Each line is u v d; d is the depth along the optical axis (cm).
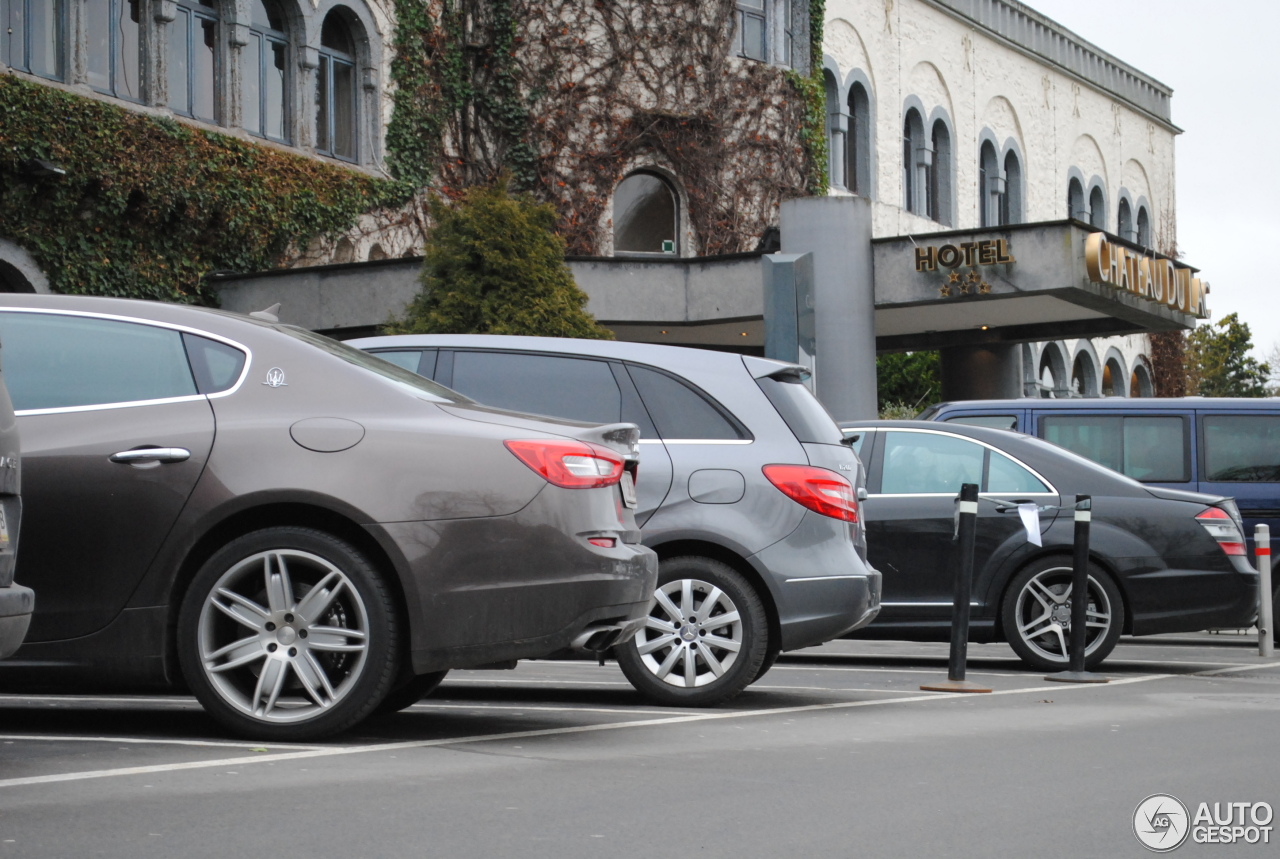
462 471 642
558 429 669
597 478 661
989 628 1128
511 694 906
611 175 2897
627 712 798
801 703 862
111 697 855
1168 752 657
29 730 685
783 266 1612
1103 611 1115
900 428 1168
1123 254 2317
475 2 2944
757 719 770
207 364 661
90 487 637
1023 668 1173
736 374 867
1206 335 7000
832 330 2270
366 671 631
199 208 2447
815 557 841
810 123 3197
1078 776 588
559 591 641
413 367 870
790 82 3147
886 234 3781
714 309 2373
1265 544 1328
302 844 436
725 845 448
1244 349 7050
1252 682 1032
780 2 3162
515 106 2881
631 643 836
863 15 3722
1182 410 1598
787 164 3123
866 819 493
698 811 501
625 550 669
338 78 2806
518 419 671
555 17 2886
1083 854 448
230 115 2559
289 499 634
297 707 641
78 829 451
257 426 646
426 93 2891
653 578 691
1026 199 4459
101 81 2344
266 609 636
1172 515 1125
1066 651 1117
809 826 479
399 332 2062
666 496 838
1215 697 910
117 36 2373
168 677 641
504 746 648
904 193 3941
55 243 2245
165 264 2427
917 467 1155
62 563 638
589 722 747
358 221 2759
